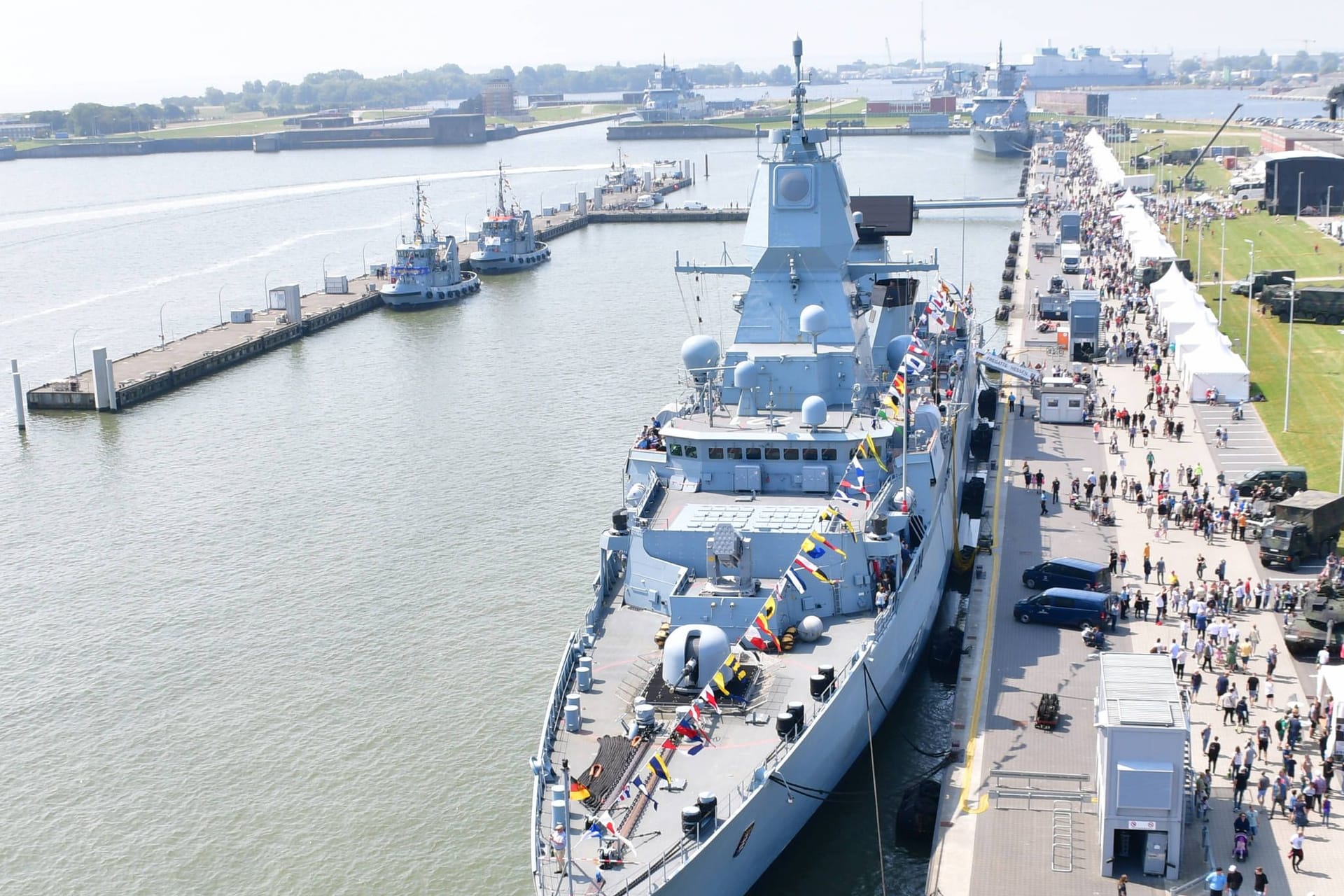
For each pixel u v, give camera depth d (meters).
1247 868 39.69
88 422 105.94
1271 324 120.94
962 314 92.75
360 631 61.47
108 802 48.28
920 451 56.88
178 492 84.94
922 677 55.16
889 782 47.53
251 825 46.53
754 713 42.19
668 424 56.53
